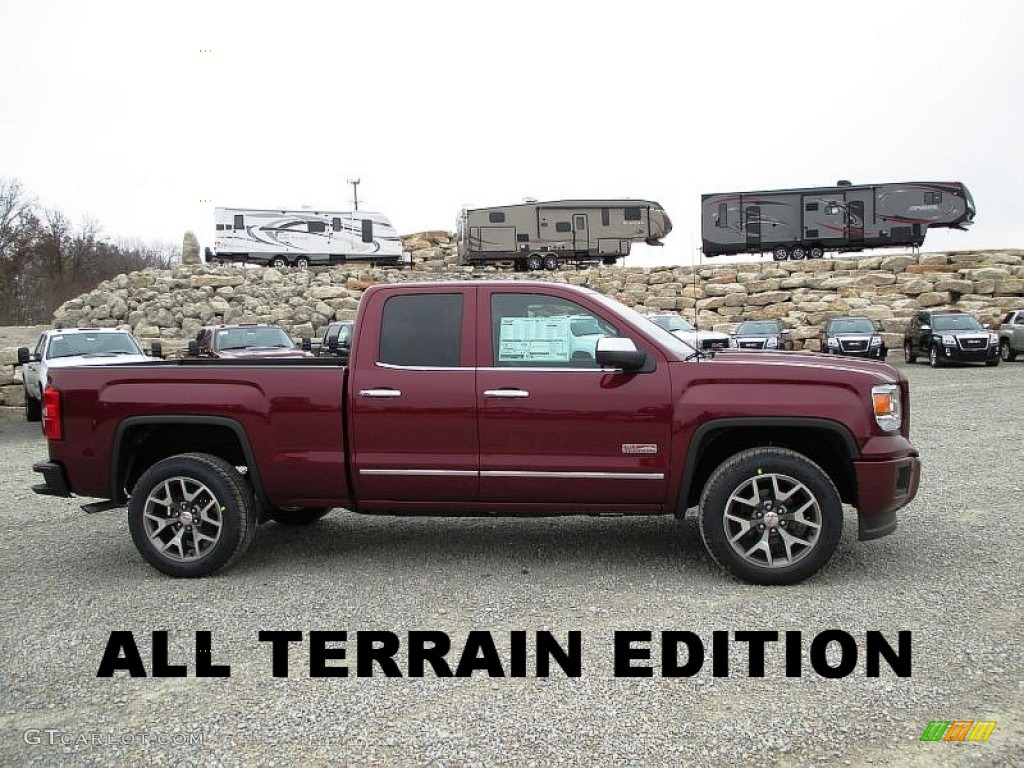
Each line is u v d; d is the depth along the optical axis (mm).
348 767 3229
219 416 5754
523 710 3686
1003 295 33500
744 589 5223
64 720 3664
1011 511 7102
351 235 39438
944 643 4312
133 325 31641
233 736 3496
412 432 5590
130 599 5258
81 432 5875
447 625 4680
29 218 63406
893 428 5355
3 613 5023
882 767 3172
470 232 37312
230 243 37906
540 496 5570
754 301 35812
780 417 5293
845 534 6539
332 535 6840
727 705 3699
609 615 4797
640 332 5539
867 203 35625
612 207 37375
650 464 5426
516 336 5621
